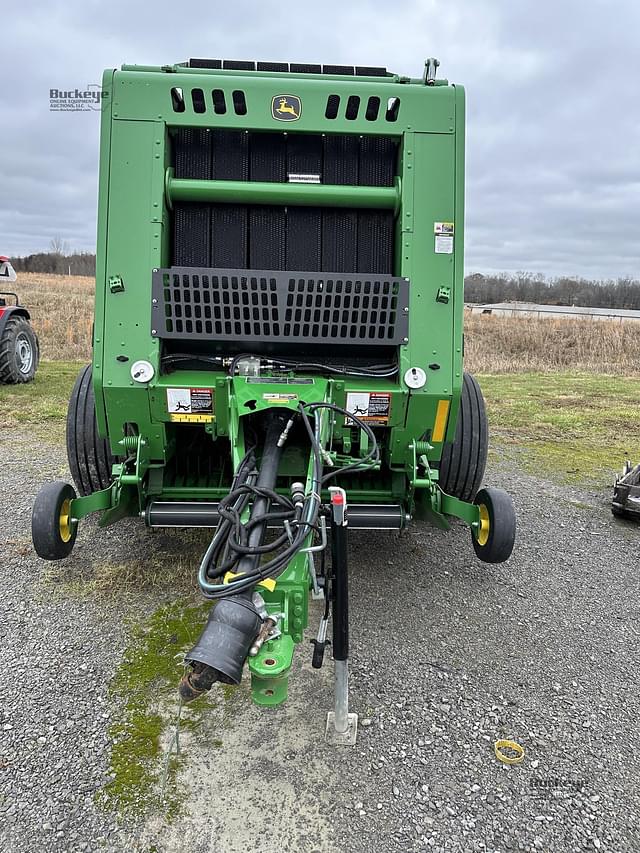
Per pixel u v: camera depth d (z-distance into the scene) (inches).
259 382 131.6
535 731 111.2
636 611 154.3
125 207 131.9
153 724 108.9
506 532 140.3
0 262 435.2
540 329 879.1
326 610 104.1
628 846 89.6
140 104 132.1
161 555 169.2
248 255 145.8
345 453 142.6
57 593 149.4
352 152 143.4
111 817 91.3
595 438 339.3
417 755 104.6
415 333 135.6
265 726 109.5
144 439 138.0
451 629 142.3
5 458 257.0
